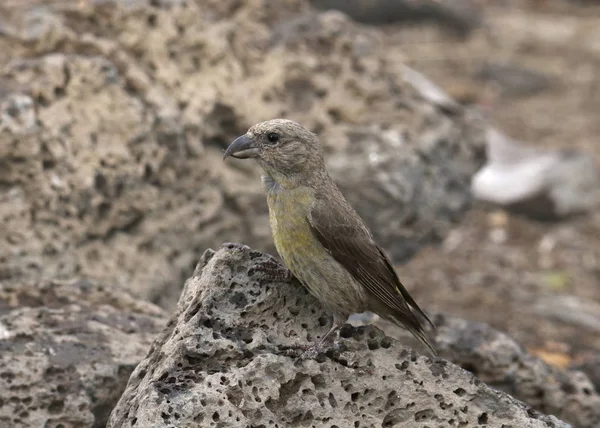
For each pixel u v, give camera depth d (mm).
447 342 10406
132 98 12453
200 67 13500
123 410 7852
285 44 14461
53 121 11969
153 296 12539
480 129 15188
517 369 10367
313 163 8367
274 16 15016
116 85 12438
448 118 14883
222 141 13562
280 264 8172
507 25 36375
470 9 36125
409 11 34969
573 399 10375
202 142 13219
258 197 13453
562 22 37375
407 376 7773
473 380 7797
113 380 9086
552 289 19375
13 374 8820
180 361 7570
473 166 15055
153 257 12664
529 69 31312
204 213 13070
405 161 13945
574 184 22344
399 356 7852
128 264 12430
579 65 32875
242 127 13570
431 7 35000
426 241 14570
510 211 22469
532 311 18359
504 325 17781
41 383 8852
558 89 30766
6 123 11586
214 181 13227
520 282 19625
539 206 22188
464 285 19328
